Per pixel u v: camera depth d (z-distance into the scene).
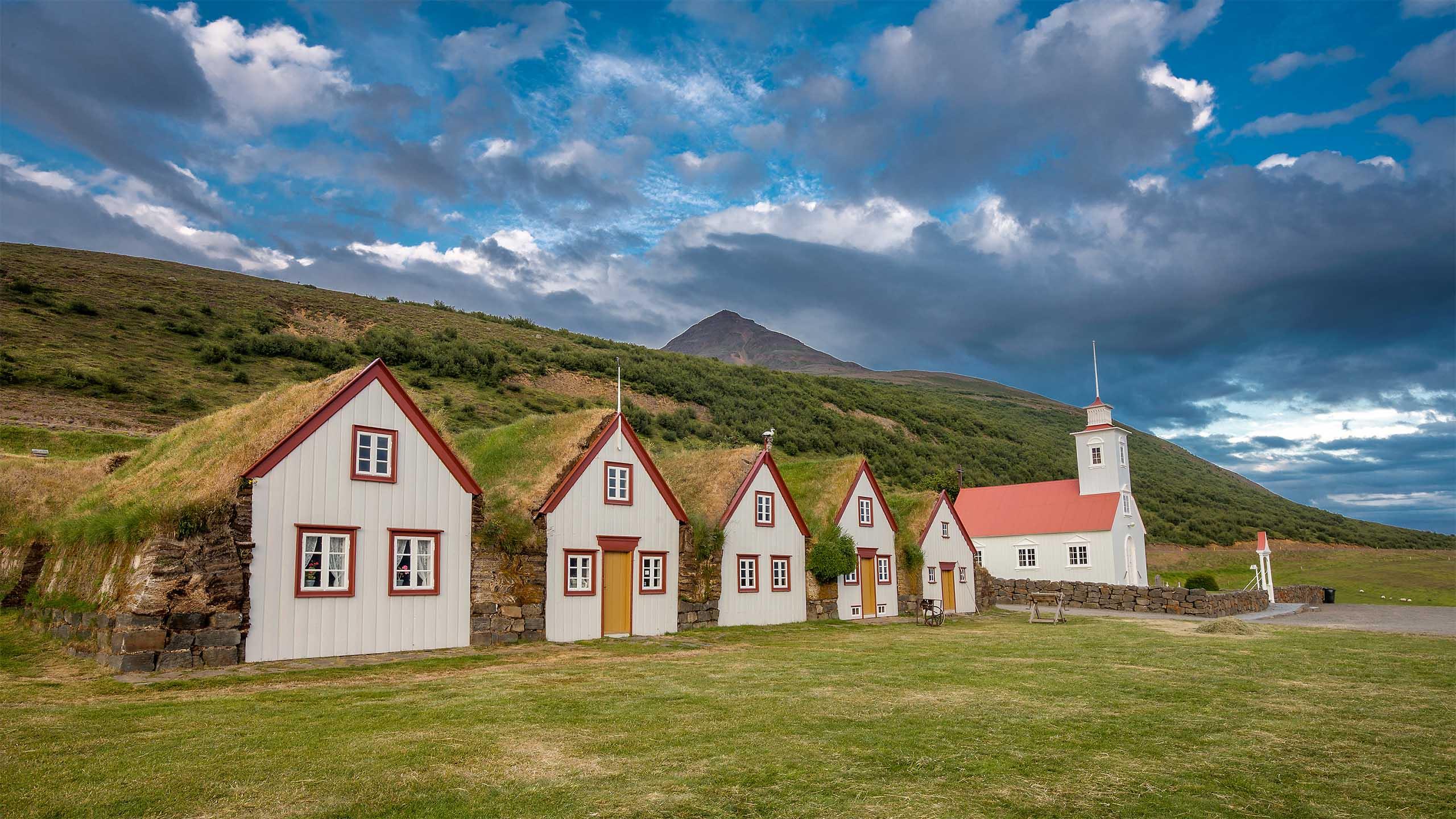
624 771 9.45
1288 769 10.07
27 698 13.61
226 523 18.00
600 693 14.80
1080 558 54.53
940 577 42.22
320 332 87.06
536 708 13.22
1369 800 8.88
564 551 24.95
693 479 33.69
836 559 34.62
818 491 37.94
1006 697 14.88
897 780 9.26
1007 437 122.00
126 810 7.78
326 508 19.75
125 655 16.38
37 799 7.98
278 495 18.95
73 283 77.94
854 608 36.53
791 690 15.41
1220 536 85.38
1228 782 9.46
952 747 10.89
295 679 16.25
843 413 104.44
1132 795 8.92
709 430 79.94
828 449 84.62
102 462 30.22
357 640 19.97
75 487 28.92
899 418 110.81
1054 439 137.25
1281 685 16.64
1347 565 75.44
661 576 28.19
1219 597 43.50
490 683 15.92
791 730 11.77
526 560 23.77
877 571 38.16
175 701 13.52
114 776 8.82
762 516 33.03
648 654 21.62
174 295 83.56
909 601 39.62
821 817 7.98
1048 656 21.62
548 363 92.69
